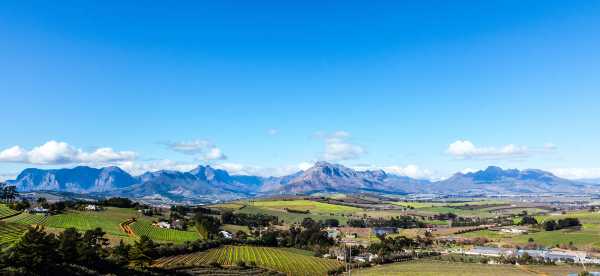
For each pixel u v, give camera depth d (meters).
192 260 188.38
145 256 149.12
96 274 122.81
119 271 135.50
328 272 195.38
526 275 189.38
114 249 158.12
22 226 198.38
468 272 198.00
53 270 111.88
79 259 126.75
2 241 156.50
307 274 188.62
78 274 116.88
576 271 198.88
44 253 110.06
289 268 196.88
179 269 163.00
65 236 130.75
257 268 187.50
